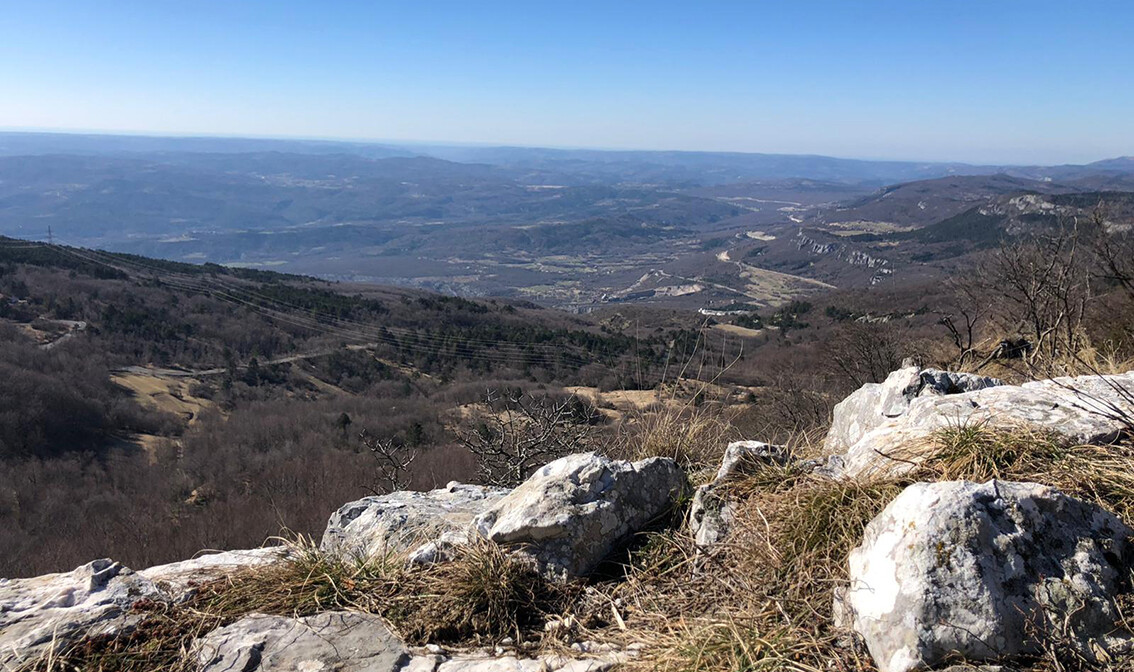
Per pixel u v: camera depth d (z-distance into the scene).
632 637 1.93
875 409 3.29
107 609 2.06
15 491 28.05
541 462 6.81
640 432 3.26
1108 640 1.52
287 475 24.27
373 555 2.48
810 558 1.99
